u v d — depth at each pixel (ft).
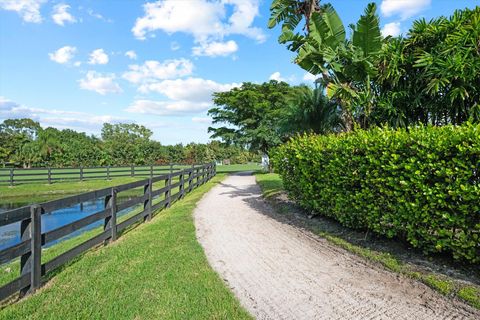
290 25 32.71
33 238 12.10
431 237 13.37
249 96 77.46
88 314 10.00
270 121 75.36
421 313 10.19
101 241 17.83
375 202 16.02
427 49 22.18
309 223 22.49
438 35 21.61
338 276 13.48
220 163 178.70
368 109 24.32
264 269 14.44
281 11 31.76
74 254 15.02
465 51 19.04
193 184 46.75
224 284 12.67
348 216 18.79
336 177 18.62
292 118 44.24
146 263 14.62
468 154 11.68
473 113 19.52
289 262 15.34
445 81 19.30
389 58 23.16
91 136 182.09
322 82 30.86
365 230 18.79
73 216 37.47
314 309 10.68
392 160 14.51
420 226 13.85
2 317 9.82
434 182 12.98
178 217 25.39
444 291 11.32
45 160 114.11
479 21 18.94
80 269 14.11
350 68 25.16
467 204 11.80
